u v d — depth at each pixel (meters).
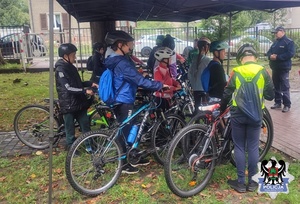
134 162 3.90
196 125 3.53
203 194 3.56
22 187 3.84
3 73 13.53
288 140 5.04
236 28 13.97
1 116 7.12
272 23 21.44
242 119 3.37
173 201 3.46
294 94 8.48
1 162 4.55
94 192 3.57
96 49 6.12
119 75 3.69
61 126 4.72
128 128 3.82
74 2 5.36
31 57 14.54
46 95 9.27
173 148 3.38
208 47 4.50
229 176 3.92
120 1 5.42
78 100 4.43
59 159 4.52
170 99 4.36
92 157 3.62
